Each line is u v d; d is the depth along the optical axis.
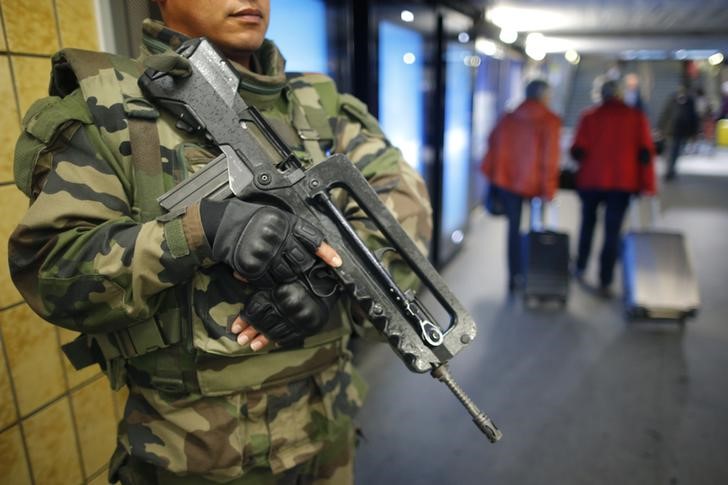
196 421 0.86
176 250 0.72
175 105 0.82
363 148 1.04
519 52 6.89
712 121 10.46
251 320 0.81
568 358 2.71
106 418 1.49
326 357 0.95
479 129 5.46
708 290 3.59
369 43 2.53
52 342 1.32
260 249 0.73
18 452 1.26
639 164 3.29
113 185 0.77
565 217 5.71
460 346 0.92
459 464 1.93
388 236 0.91
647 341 2.89
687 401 2.32
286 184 0.84
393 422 2.17
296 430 0.94
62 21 1.24
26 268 0.75
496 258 4.34
